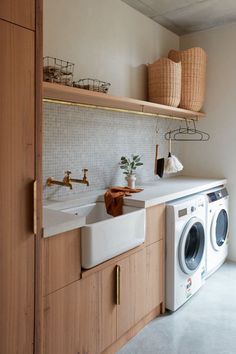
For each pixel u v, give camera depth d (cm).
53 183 218
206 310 243
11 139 110
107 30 262
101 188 267
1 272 111
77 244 156
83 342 161
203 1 279
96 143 260
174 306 236
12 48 108
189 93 319
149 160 326
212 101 353
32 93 116
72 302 153
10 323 116
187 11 300
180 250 238
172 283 235
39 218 122
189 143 375
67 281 150
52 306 142
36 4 115
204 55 327
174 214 232
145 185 292
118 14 273
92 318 166
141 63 304
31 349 124
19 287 118
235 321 227
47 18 211
